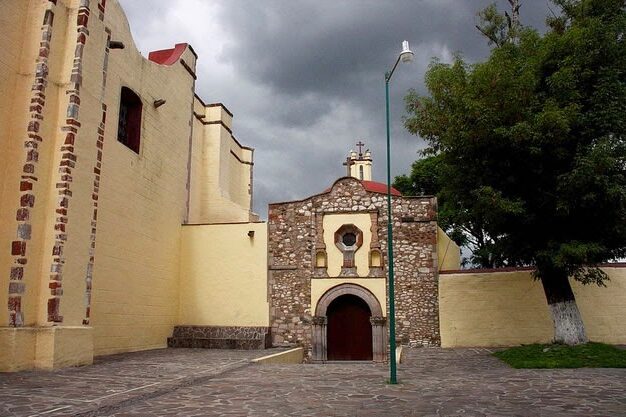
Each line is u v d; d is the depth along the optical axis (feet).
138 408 23.77
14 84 38.40
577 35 42.96
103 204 49.90
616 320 56.34
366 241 66.44
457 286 61.62
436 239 64.95
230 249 67.77
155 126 61.87
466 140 45.06
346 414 22.76
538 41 46.96
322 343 64.18
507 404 25.07
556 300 47.85
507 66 44.42
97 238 48.75
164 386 30.01
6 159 37.22
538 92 45.44
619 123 41.65
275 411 23.35
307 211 68.18
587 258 43.55
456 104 46.01
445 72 47.75
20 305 35.76
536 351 46.19
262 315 65.26
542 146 42.60
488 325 59.82
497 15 52.60
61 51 41.16
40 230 37.99
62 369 36.58
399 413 23.00
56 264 37.68
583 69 43.62
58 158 39.37
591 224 44.73
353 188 68.08
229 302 66.28
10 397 25.50
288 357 56.75
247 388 30.42
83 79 41.52
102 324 49.39
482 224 48.67
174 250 66.33
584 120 42.39
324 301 65.41
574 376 35.09
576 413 22.74
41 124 38.50
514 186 45.85
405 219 66.03
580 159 40.47
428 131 48.91
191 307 66.74
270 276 66.74
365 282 65.21
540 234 46.50
